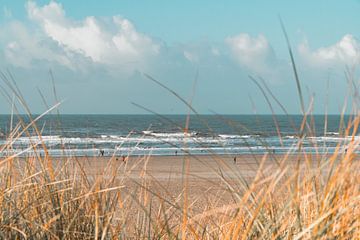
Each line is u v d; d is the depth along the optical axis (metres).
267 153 2.86
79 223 3.47
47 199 3.56
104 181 3.79
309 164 2.79
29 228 3.40
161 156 47.34
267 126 83.62
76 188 3.73
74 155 4.01
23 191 3.64
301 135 2.71
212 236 3.56
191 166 28.80
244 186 3.23
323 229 2.47
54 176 3.66
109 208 3.67
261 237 2.80
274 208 3.13
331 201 2.61
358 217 2.73
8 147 3.76
